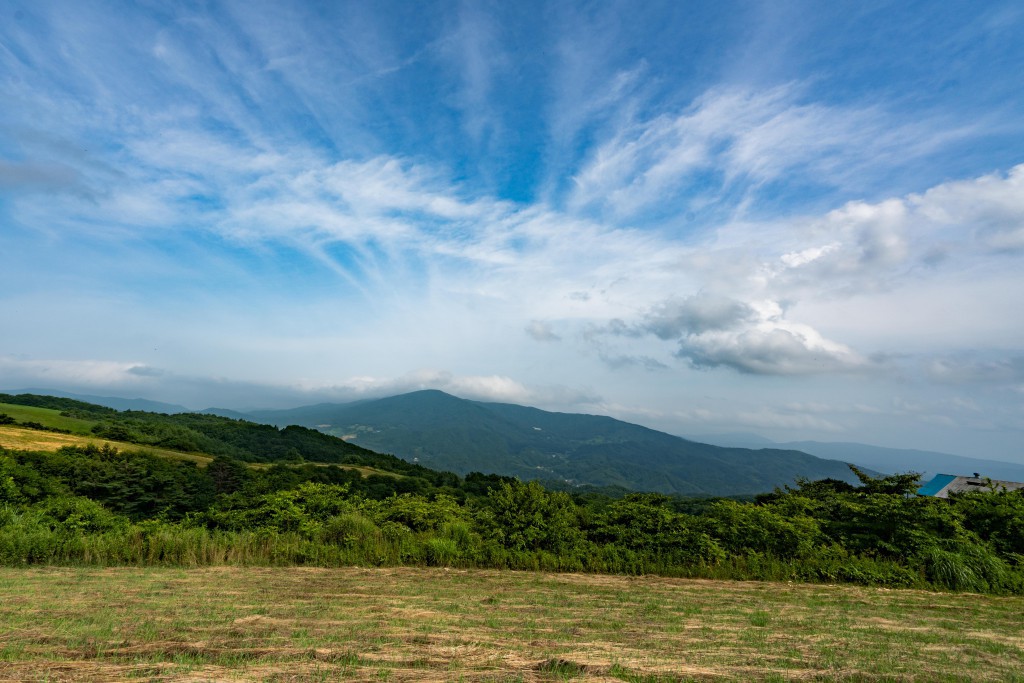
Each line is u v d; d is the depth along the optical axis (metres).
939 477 31.98
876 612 7.76
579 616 6.99
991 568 9.91
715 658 5.11
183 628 5.80
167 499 31.17
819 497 14.82
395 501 13.76
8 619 6.05
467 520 12.48
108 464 33.12
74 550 10.52
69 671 4.20
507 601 7.83
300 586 8.63
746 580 10.24
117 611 6.61
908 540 11.08
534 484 12.50
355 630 5.88
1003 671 4.96
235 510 13.06
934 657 5.40
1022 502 11.70
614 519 12.09
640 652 5.24
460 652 5.04
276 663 4.57
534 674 4.43
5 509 11.60
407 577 9.64
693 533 11.30
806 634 6.31
